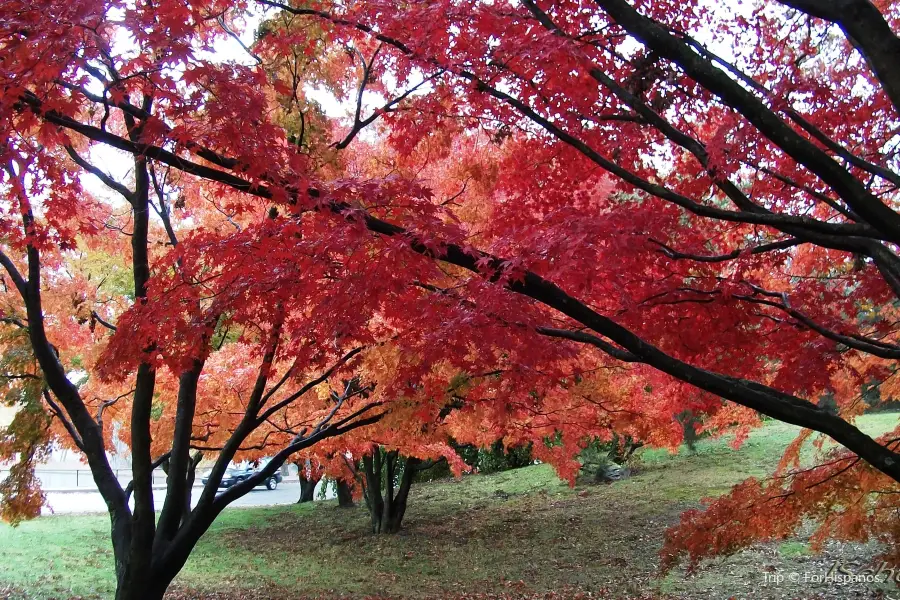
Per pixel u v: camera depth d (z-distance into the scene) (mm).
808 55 4273
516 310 4074
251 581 11227
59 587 10711
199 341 4602
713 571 9328
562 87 3973
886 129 4527
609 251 3775
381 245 3803
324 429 7176
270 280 4176
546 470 21422
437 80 4691
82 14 3137
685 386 6117
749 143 3734
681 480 16312
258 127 3729
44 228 5164
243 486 6465
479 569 11195
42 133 3574
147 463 6160
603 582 9594
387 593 10031
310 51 5230
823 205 5512
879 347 4316
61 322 7453
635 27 3020
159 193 6574
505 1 4242
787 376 5043
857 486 5676
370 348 6297
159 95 3619
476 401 6629
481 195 5965
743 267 5180
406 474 15266
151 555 6004
